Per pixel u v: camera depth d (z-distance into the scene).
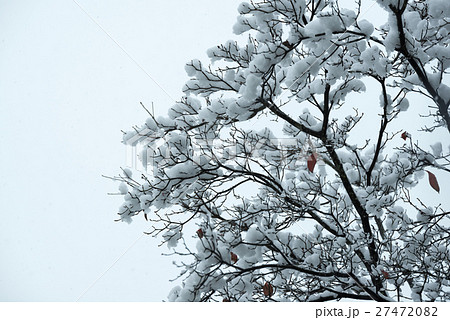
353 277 6.78
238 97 6.81
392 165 7.77
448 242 7.14
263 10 6.14
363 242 6.90
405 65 7.47
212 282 6.37
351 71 6.92
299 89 7.09
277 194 7.49
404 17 6.64
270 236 6.89
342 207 7.96
